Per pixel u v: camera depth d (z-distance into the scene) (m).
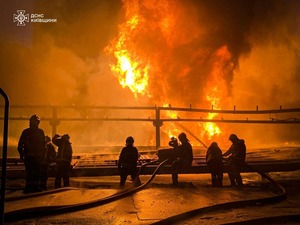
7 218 6.38
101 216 6.63
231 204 7.52
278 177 11.92
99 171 11.36
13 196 8.38
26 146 8.87
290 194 9.05
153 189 9.60
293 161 12.34
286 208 7.45
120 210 7.10
